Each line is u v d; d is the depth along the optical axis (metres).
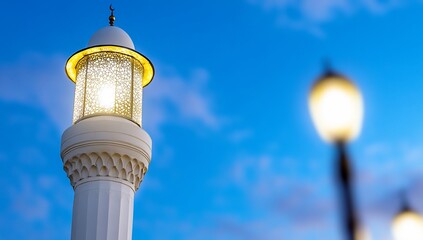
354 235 2.66
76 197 13.20
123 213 13.05
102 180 13.14
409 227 3.77
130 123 13.70
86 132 13.33
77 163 13.33
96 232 12.62
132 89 14.34
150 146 14.02
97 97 13.96
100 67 14.28
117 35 14.66
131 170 13.47
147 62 14.83
